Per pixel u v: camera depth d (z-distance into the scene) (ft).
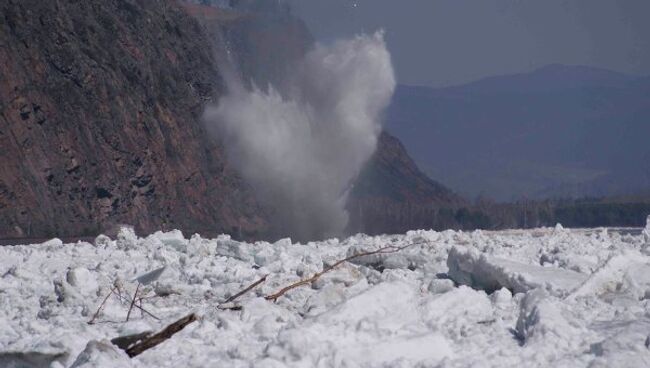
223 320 67.77
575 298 83.66
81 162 445.78
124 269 124.36
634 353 54.85
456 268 101.86
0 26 440.04
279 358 54.60
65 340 62.08
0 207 394.52
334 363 54.03
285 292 90.22
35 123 432.66
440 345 57.52
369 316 63.87
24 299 93.15
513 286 92.99
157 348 61.46
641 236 170.30
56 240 164.04
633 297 84.58
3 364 60.70
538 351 57.41
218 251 141.38
